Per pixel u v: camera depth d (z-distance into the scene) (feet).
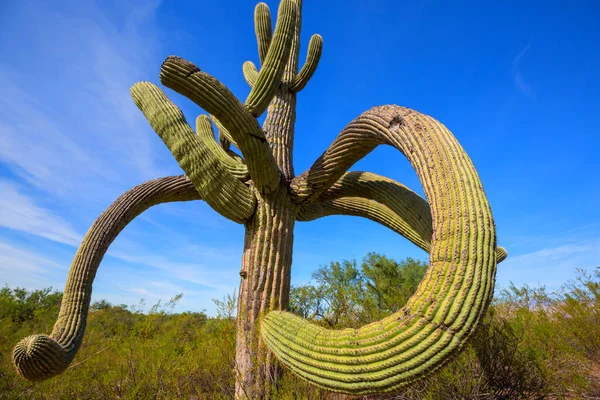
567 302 16.97
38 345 8.79
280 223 12.92
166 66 9.84
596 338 14.17
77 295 11.07
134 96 11.89
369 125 9.35
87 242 11.85
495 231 6.10
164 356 16.12
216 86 10.38
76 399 15.62
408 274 35.14
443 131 7.34
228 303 14.12
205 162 11.48
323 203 16.07
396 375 5.90
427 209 12.03
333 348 6.70
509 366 12.02
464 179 6.44
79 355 18.69
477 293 5.59
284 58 13.99
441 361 5.64
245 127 11.12
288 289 12.64
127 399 13.67
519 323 14.51
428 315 5.70
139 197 13.25
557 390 11.51
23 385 16.34
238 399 10.84
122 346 18.51
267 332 8.53
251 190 13.48
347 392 6.47
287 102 16.02
